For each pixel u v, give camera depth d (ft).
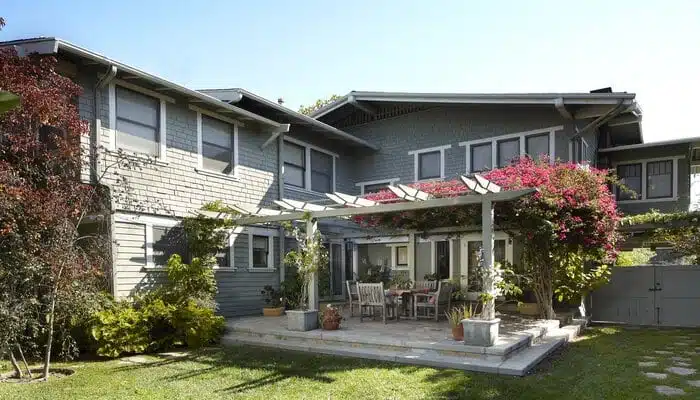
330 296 50.85
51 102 23.61
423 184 36.09
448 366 22.39
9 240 21.35
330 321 29.66
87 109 29.32
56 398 18.56
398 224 38.34
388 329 29.89
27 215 21.80
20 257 21.26
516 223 32.19
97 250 27.63
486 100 42.39
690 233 38.78
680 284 39.96
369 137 53.47
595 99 37.22
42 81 24.20
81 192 24.99
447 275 47.44
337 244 53.06
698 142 45.57
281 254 43.06
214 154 37.81
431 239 48.80
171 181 34.01
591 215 30.58
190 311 29.53
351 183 53.78
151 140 32.94
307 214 31.68
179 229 34.53
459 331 25.23
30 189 22.22
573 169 32.63
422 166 49.90
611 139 52.13
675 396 17.90
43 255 21.84
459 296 43.11
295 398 18.17
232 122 39.50
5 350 21.44
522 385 19.29
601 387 19.07
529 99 40.32
